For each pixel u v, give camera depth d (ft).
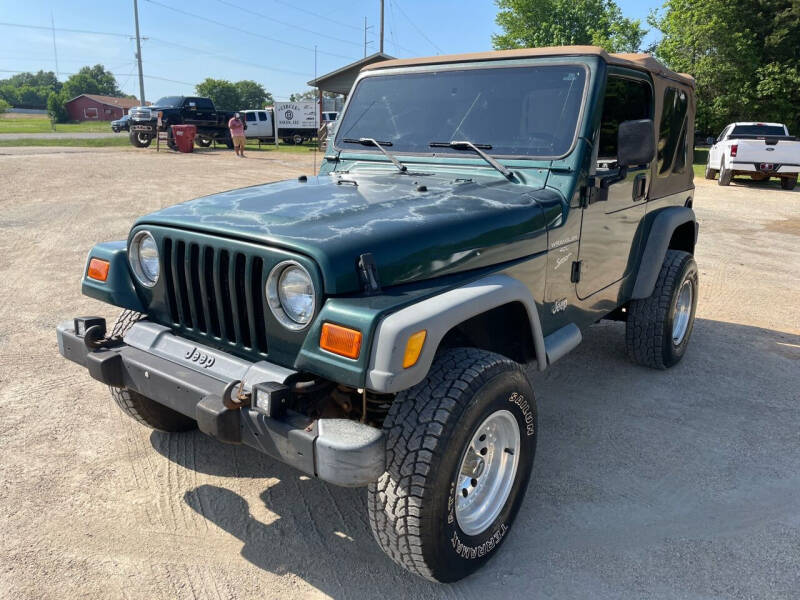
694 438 12.12
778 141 53.16
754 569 8.53
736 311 20.67
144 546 8.73
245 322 7.91
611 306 12.61
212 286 8.16
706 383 14.71
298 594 7.95
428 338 6.76
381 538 7.47
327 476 6.69
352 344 6.64
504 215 8.82
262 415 7.14
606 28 132.98
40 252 25.08
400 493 7.09
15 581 7.97
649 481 10.64
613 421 12.77
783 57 93.25
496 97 10.85
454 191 9.43
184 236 8.23
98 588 7.92
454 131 10.98
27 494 9.77
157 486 10.12
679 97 13.97
